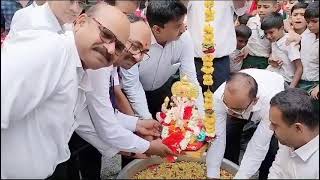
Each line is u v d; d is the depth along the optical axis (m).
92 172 1.89
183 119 1.69
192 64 2.03
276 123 1.40
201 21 2.27
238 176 1.47
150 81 2.05
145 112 1.93
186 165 1.58
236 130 1.91
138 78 1.93
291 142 1.42
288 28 2.20
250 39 2.35
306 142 1.40
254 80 1.57
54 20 1.46
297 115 1.35
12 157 1.30
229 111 1.63
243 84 1.54
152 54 1.93
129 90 1.90
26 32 1.28
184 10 1.79
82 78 1.38
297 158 1.45
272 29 2.12
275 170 1.53
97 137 1.60
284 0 2.59
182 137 1.61
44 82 1.20
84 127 1.57
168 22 1.77
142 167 1.55
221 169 1.54
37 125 1.29
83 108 1.52
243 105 1.55
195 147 1.59
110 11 1.28
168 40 1.87
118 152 1.64
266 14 2.37
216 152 1.55
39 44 1.22
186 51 2.00
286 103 1.37
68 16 1.42
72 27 1.35
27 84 1.17
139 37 1.49
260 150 1.57
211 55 1.46
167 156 1.60
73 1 1.41
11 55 1.19
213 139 1.54
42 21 1.46
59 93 1.27
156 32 1.84
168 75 2.07
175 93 1.78
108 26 1.25
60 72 1.24
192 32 2.31
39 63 1.19
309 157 1.42
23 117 1.24
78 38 1.27
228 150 1.95
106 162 2.15
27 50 1.20
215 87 2.28
